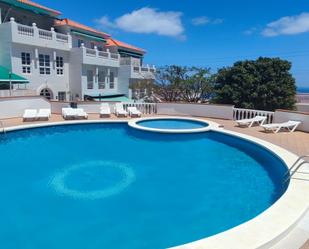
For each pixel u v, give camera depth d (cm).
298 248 443
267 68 2433
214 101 2630
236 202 759
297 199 592
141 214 693
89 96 3359
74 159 1160
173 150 1291
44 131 1623
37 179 932
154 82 3353
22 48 2619
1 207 727
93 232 608
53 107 2120
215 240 433
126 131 1705
